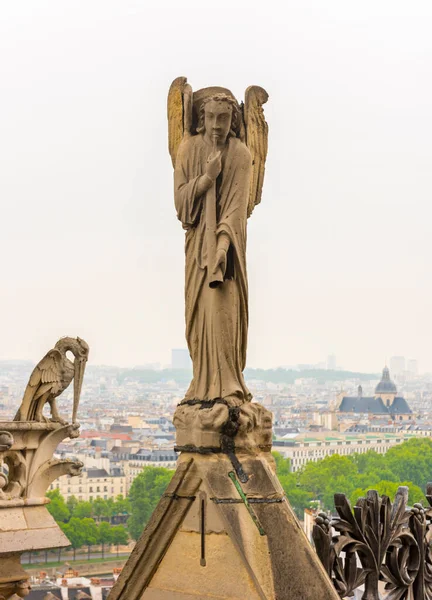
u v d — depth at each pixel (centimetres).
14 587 1106
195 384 735
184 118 774
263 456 724
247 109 780
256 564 678
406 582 838
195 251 746
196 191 749
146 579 712
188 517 705
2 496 1098
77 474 1144
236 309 737
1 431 1093
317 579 693
